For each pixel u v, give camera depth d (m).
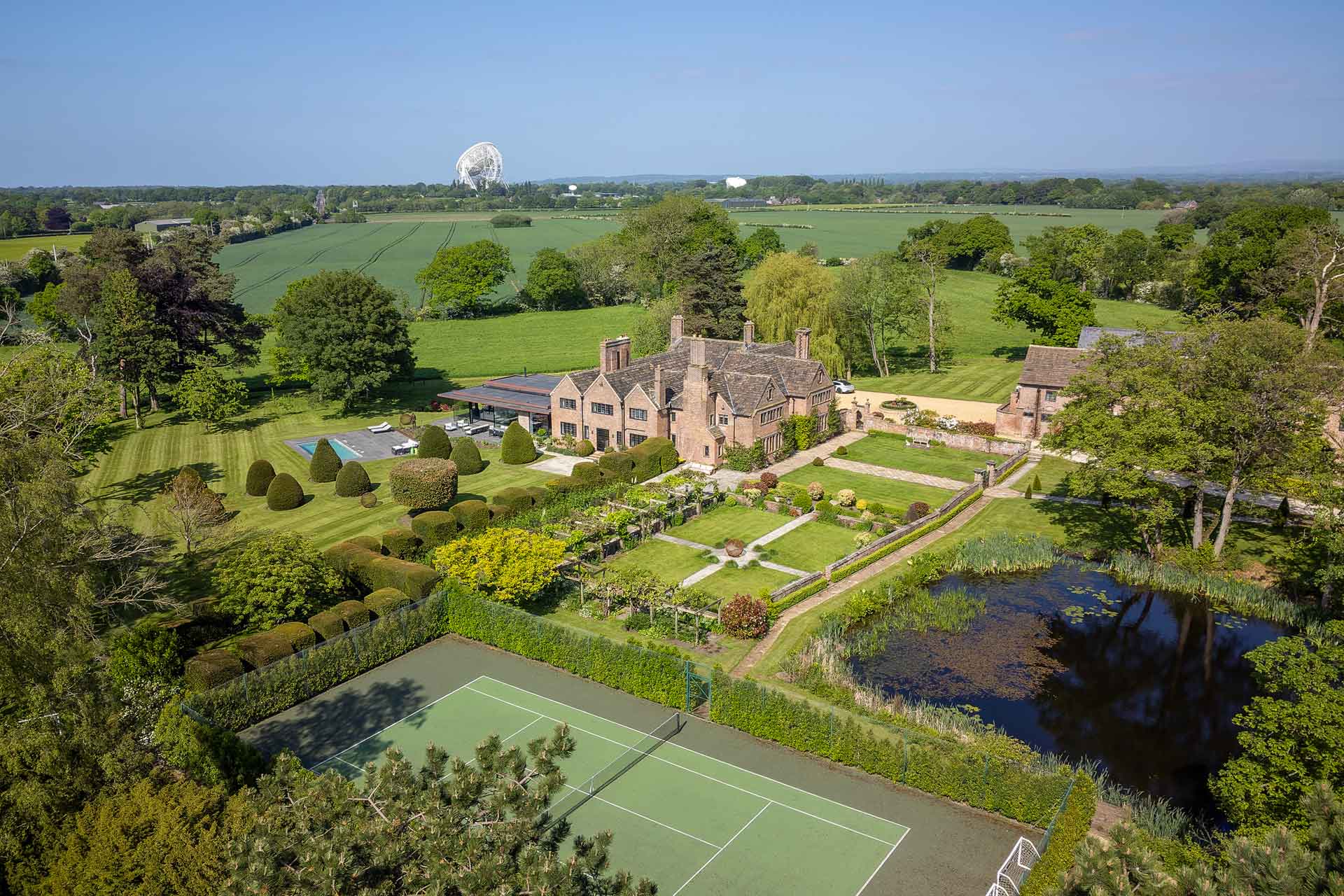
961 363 123.00
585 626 51.09
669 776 38.03
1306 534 57.59
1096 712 43.38
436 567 54.62
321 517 68.94
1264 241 119.94
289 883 20.03
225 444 90.00
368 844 20.97
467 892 19.33
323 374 98.38
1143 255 156.62
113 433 94.31
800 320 109.19
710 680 42.12
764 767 38.69
